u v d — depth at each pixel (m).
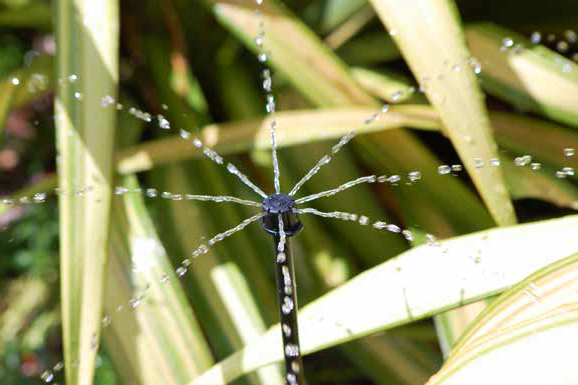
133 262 1.02
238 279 1.04
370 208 1.13
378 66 1.19
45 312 1.35
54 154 1.53
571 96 1.03
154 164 1.06
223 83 1.19
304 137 1.04
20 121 1.52
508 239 0.92
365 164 1.15
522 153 1.06
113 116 1.00
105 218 0.97
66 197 0.97
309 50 1.08
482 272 0.90
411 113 1.04
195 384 0.90
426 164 1.06
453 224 1.05
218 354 1.02
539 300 0.87
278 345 0.90
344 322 0.90
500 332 0.86
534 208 1.14
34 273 1.41
